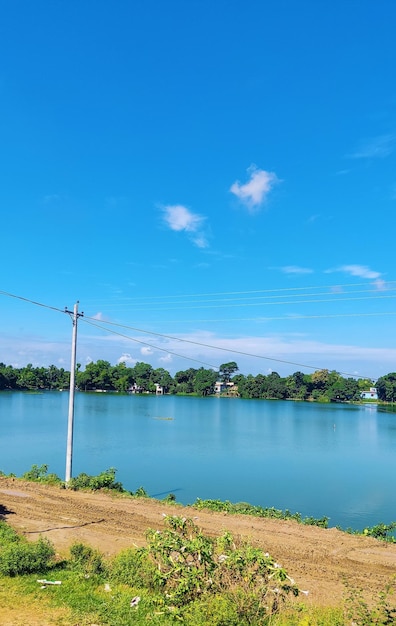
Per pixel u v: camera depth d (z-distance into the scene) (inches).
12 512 719.7
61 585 403.2
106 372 6117.1
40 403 4114.2
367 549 603.5
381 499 1076.5
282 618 344.2
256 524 696.4
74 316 989.8
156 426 2608.3
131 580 427.8
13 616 334.6
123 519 706.2
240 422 2945.4
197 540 382.0
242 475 1320.1
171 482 1215.6
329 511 979.9
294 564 536.4
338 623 340.5
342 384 4830.2
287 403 4847.4
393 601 440.1
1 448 1727.4
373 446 1996.8
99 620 335.9
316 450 1859.0
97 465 1430.9
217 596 344.8
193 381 6181.1
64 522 676.7
